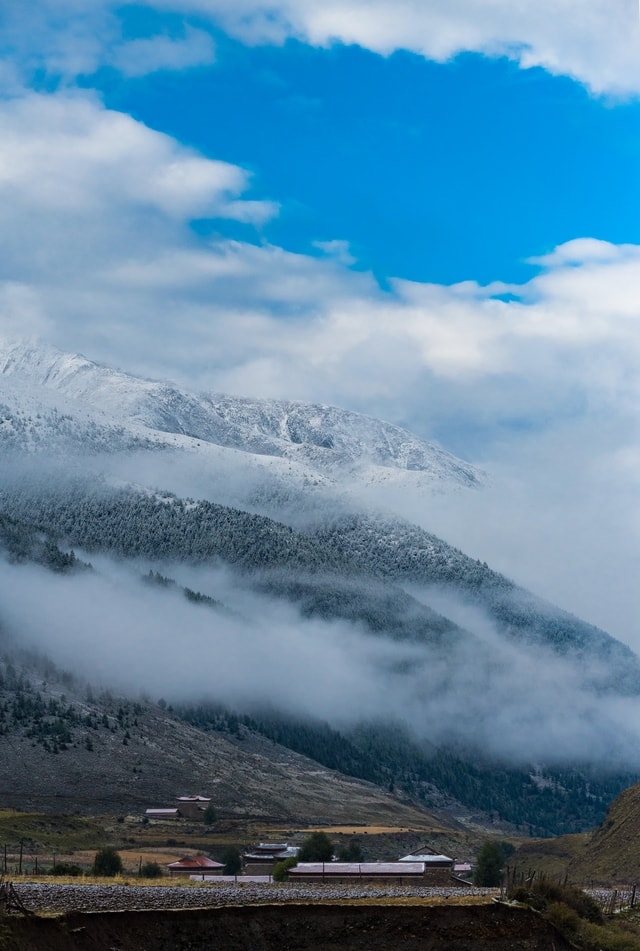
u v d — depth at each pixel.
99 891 72.88
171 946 66.56
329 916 75.81
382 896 83.25
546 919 82.19
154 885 85.94
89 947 61.84
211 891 78.56
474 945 78.00
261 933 71.75
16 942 57.28
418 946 74.94
